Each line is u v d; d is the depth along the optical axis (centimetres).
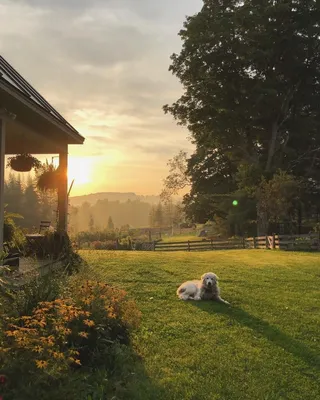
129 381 413
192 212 3966
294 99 3166
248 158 3216
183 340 559
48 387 336
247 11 2833
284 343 563
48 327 398
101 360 439
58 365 350
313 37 2925
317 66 3062
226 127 3034
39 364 327
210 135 3209
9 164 982
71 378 357
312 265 1405
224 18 2842
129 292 840
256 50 2792
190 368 465
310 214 3750
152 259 1429
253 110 2900
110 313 472
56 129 934
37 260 764
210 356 504
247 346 546
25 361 341
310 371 474
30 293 470
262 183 2745
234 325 640
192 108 3241
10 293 454
